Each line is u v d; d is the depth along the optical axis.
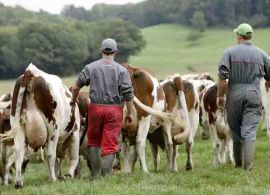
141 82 14.70
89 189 11.05
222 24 181.38
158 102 14.90
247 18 175.12
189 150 16.72
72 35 119.19
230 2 177.38
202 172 13.05
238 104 12.95
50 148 13.33
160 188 10.78
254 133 12.87
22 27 116.81
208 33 176.12
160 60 134.88
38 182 15.30
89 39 129.38
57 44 116.75
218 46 157.25
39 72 12.94
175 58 138.12
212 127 17.48
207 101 17.42
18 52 113.50
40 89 12.78
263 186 11.11
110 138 12.45
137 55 137.12
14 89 12.80
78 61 119.81
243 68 12.90
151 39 176.50
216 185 11.32
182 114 15.64
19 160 12.61
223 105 13.34
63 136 14.48
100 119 12.46
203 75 31.23
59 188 11.41
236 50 13.01
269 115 17.62
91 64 12.64
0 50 112.81
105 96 12.43
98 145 12.76
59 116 13.23
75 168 15.13
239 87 12.92
